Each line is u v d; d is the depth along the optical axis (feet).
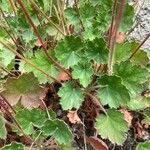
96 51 1.26
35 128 1.33
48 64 1.34
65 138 1.18
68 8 1.37
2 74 1.41
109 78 1.21
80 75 1.26
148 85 1.36
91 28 1.33
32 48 1.45
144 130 1.40
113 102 1.23
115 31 1.11
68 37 1.25
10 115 1.21
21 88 1.27
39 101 1.28
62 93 1.27
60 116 1.38
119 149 1.36
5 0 1.49
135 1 1.60
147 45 1.55
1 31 1.44
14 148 1.16
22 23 1.38
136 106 1.33
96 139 1.21
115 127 1.22
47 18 1.30
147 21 1.59
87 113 1.37
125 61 1.25
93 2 1.36
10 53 1.39
